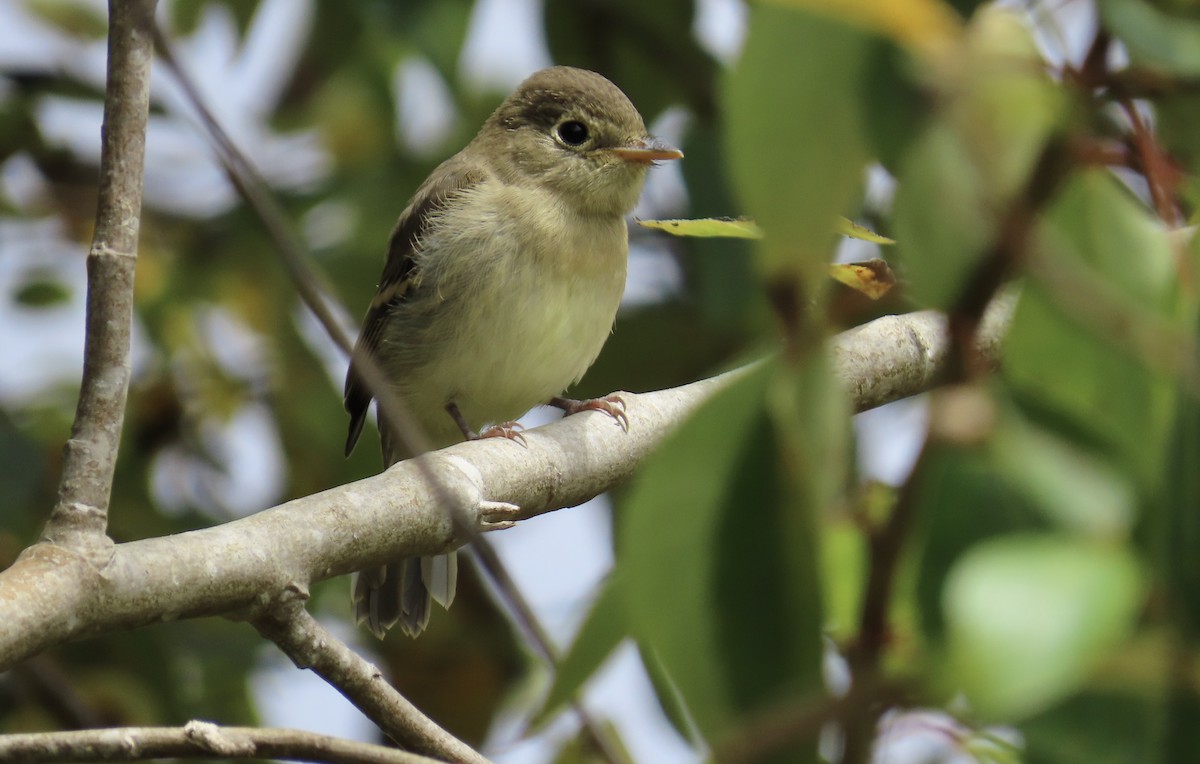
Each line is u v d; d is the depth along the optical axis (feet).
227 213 42.06
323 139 44.32
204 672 39.24
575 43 42.47
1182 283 10.64
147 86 18.58
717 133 36.35
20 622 16.39
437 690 38.17
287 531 19.30
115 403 18.06
